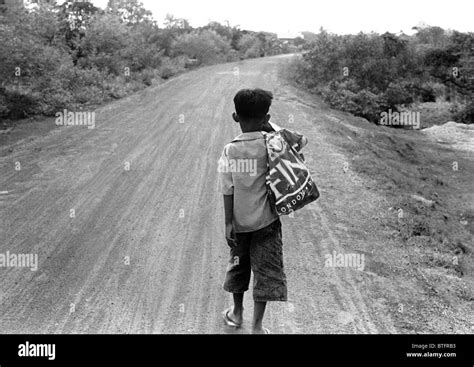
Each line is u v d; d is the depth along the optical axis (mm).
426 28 39719
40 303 4707
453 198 11648
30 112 14180
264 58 42250
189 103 16422
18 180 8352
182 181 8484
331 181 9000
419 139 20797
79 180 8375
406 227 7379
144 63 26094
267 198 3717
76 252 5785
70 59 18594
